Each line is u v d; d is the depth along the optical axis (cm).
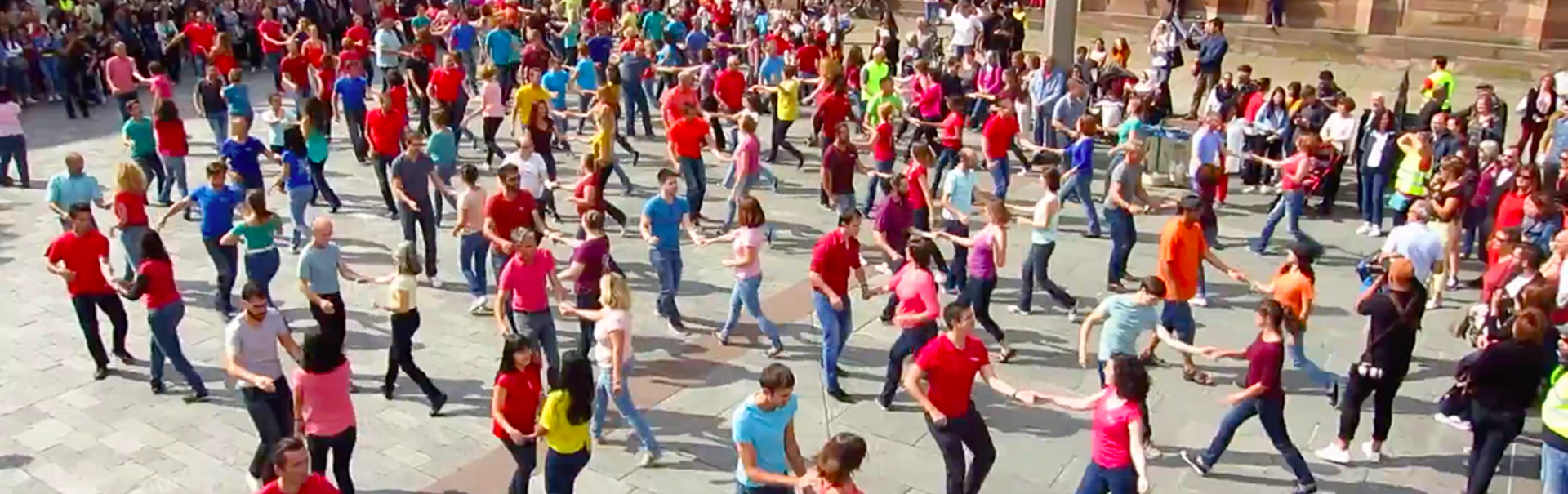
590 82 2173
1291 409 1128
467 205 1288
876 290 1128
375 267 1484
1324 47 2919
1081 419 1105
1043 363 1223
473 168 1291
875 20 3484
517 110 1858
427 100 2145
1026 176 1972
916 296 1065
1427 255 1239
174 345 1085
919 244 1079
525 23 2750
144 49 2670
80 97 2339
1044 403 1130
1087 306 1374
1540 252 1152
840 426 1083
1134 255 1563
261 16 2820
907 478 999
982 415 1109
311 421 851
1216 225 1451
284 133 1558
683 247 1579
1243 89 1966
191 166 1973
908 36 3212
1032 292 1371
